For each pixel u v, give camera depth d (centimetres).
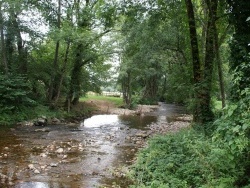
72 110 2528
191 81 1622
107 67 3025
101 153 1121
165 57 2820
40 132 1555
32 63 2322
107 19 1742
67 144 1272
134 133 1630
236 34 1126
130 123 2156
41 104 2267
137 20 1680
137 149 1195
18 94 1861
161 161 789
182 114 3061
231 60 1106
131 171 773
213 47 1316
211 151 565
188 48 1950
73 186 747
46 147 1190
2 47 2002
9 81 1895
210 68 1311
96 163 974
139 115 2889
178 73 2083
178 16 1614
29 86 2145
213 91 1691
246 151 536
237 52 1073
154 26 1667
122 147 1239
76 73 2525
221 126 544
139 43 2188
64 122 2058
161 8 1568
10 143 1238
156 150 820
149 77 4600
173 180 650
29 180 781
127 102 3828
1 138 1334
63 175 838
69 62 2486
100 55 2544
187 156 780
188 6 1371
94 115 2756
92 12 2228
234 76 679
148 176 727
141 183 671
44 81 2438
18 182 761
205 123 1244
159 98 5381
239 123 530
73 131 1662
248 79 809
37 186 738
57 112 2202
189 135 923
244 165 544
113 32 2520
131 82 4156
